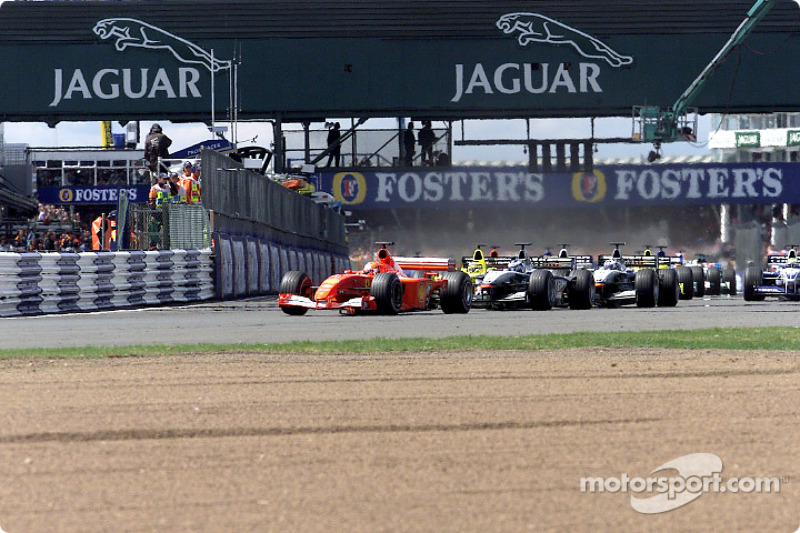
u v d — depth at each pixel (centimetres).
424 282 6462
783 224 17600
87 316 6184
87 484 1639
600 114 16125
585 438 2003
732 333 4634
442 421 2186
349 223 16888
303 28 15862
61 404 2391
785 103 16112
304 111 15975
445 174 16712
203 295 8412
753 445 1936
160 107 15950
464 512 1475
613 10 16038
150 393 2578
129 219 9356
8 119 15888
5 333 4634
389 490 1597
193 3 15900
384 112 16025
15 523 1425
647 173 16900
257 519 1440
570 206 16838
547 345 3931
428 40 15950
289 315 6316
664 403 2433
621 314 6569
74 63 15900
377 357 3456
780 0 15938
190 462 1794
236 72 14738
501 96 16038
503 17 15950
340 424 2148
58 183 16362
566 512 1481
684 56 16062
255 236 9769
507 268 7288
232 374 2959
